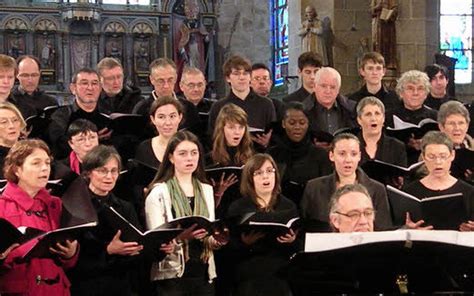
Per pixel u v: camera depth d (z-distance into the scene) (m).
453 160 7.39
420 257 4.65
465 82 17.86
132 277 6.80
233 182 7.07
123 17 22.97
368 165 7.21
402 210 6.29
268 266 6.60
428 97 9.72
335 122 8.78
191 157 6.69
